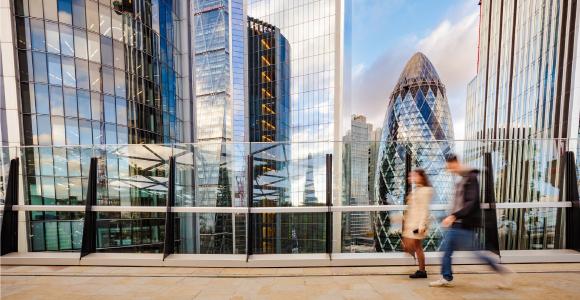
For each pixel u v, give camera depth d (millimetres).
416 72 122562
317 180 5938
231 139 82250
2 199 5695
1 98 17562
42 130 18547
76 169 6355
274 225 6684
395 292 3975
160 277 4656
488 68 47625
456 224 4070
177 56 29172
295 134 56469
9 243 5605
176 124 28688
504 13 39500
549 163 5625
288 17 57281
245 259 5133
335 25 52469
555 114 24188
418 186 4547
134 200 6777
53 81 18906
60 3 19156
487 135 47781
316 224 6426
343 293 3973
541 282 4215
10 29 17703
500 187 5555
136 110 23172
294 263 5082
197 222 7414
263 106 60188
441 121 120625
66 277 4680
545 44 26422
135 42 23219
